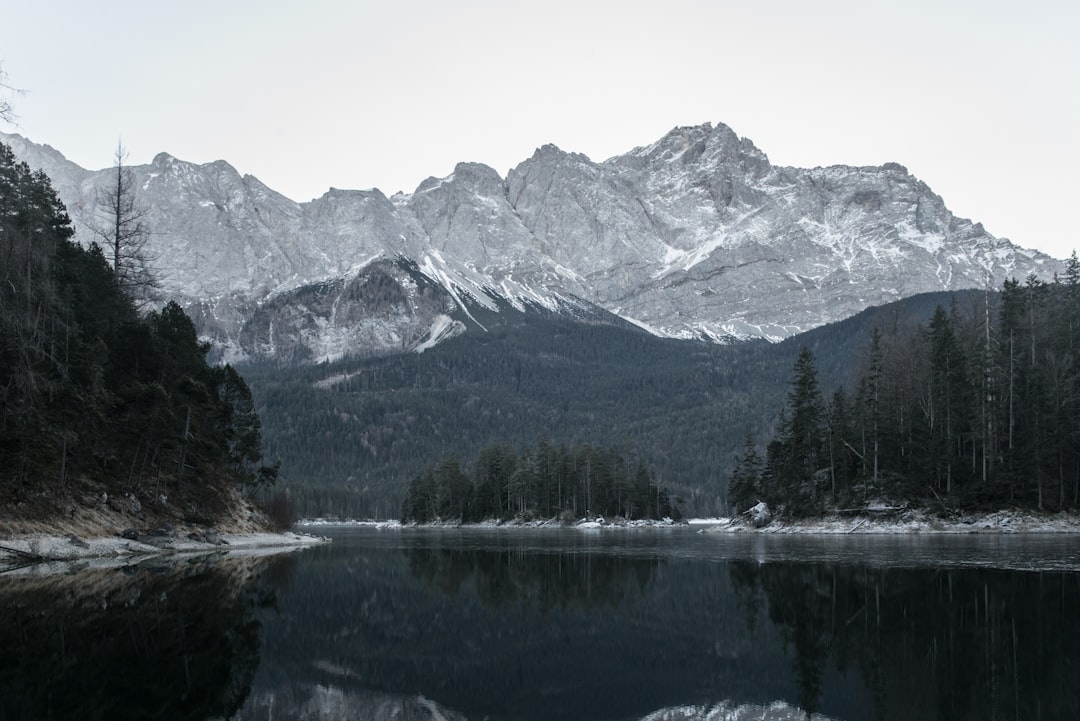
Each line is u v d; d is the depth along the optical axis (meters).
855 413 96.69
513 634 29.61
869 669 22.44
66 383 58.62
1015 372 84.31
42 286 54.59
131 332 73.69
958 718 17.55
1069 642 24.91
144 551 62.41
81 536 57.78
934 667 22.25
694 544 83.62
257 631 29.19
